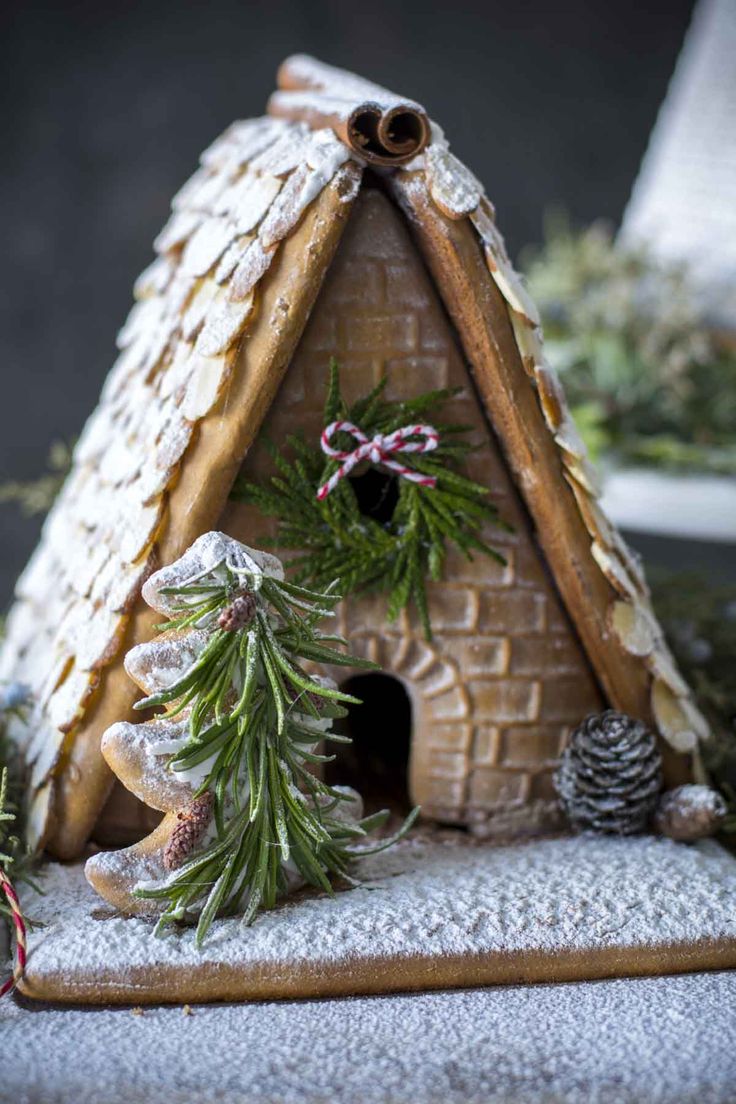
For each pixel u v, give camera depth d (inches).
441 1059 17.9
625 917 19.7
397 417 20.5
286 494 20.5
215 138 53.7
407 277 20.5
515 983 19.3
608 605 21.1
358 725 24.5
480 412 20.9
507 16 53.9
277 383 20.0
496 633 21.4
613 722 21.4
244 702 18.5
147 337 23.8
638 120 54.3
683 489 31.1
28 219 53.2
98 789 20.6
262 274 19.8
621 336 34.5
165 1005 18.8
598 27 53.8
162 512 20.1
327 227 19.7
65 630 21.3
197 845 19.2
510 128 54.6
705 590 26.9
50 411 52.8
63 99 53.1
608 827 21.4
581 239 37.3
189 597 18.9
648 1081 17.6
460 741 21.6
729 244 34.0
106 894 19.2
